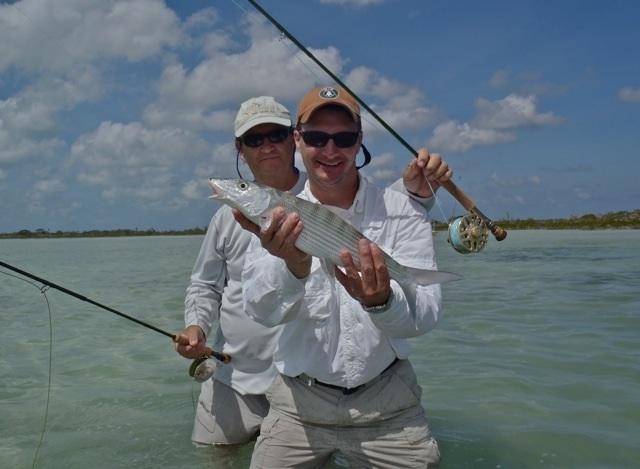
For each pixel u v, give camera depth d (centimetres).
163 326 427
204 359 216
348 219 173
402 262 174
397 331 157
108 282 691
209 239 224
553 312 426
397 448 168
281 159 213
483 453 204
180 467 205
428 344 345
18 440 228
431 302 164
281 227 143
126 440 228
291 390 173
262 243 147
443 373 289
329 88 166
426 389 267
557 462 196
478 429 223
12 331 418
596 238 1424
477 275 676
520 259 867
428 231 178
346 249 153
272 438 174
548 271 692
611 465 193
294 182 221
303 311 166
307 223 153
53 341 386
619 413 232
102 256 1190
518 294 516
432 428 225
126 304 525
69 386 292
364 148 180
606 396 249
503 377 279
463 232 178
